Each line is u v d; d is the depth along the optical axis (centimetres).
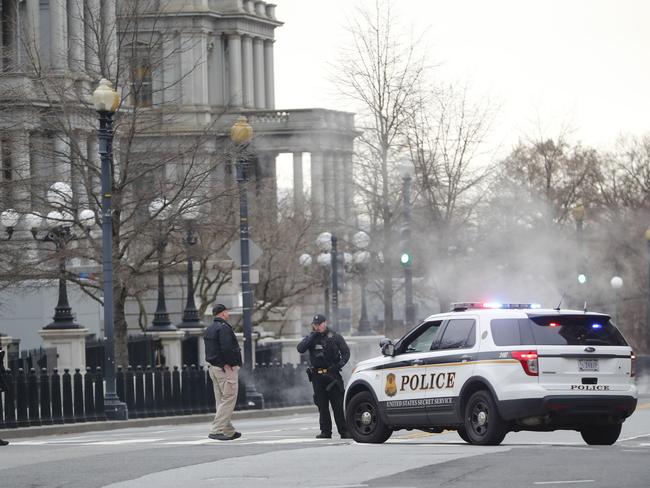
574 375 4303
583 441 4922
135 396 7325
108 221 6994
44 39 12088
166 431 6306
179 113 10012
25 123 8881
